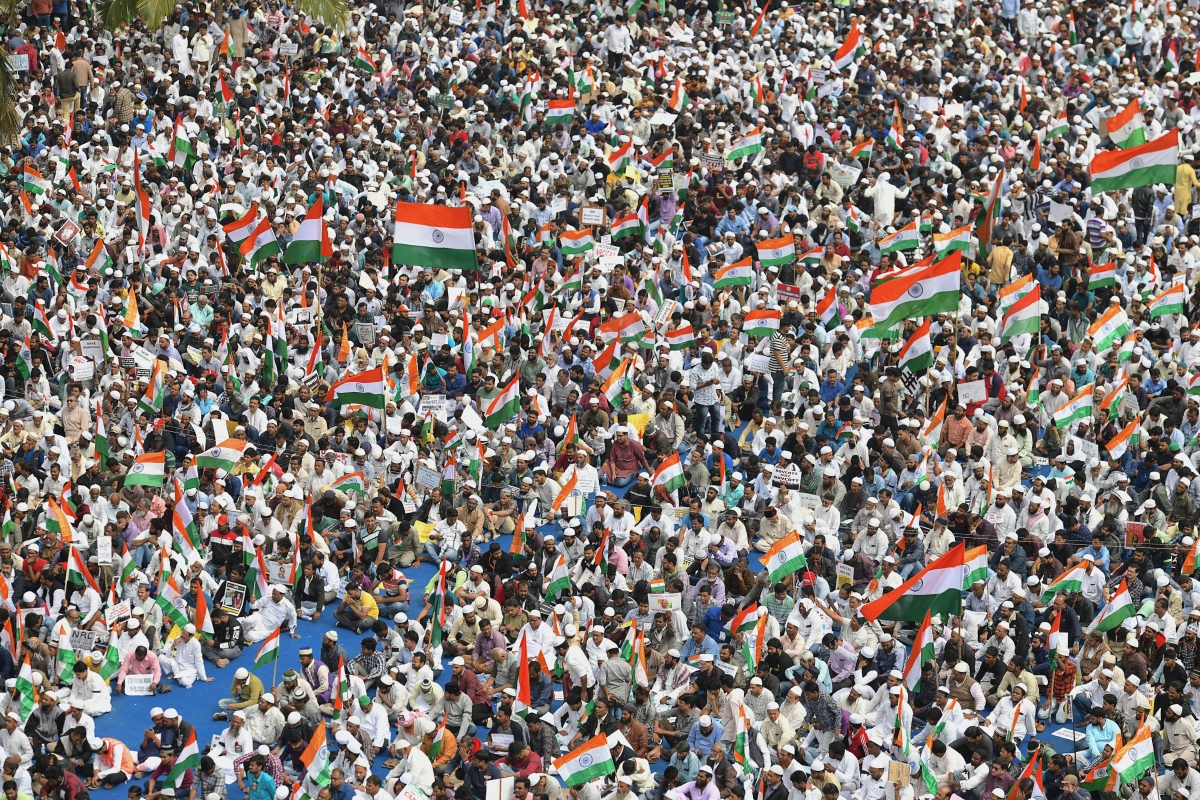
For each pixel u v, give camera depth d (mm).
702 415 88812
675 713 64938
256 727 63031
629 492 80812
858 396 87688
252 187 108750
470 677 64875
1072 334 98750
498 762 61219
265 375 87812
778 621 70312
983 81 141000
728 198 113188
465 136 119500
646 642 68375
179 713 65625
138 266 98500
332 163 114125
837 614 70250
